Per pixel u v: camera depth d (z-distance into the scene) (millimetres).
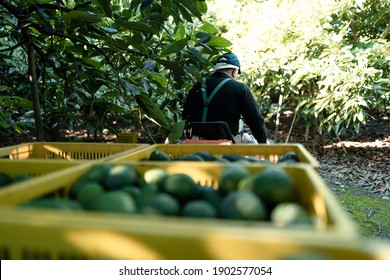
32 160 968
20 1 1903
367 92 4211
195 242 459
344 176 4215
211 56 2695
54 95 2812
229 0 5734
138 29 1860
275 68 4703
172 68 2164
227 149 1284
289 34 4637
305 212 661
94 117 2760
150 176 872
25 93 3002
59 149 1415
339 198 3434
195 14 1901
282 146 1253
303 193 786
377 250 427
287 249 444
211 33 2488
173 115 2904
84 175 862
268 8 5098
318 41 4395
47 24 1919
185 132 2467
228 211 687
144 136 4160
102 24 2316
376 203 3287
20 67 3791
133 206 701
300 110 5383
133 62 2363
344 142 5836
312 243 442
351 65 4105
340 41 4371
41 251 507
